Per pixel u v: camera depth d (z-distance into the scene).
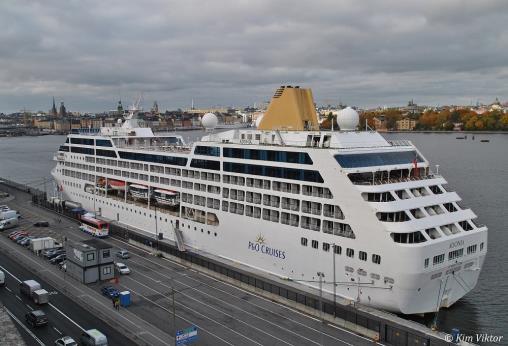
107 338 43.59
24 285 54.62
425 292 44.91
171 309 50.06
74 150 97.44
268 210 55.22
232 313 48.91
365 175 48.19
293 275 53.25
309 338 43.19
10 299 53.47
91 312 49.88
